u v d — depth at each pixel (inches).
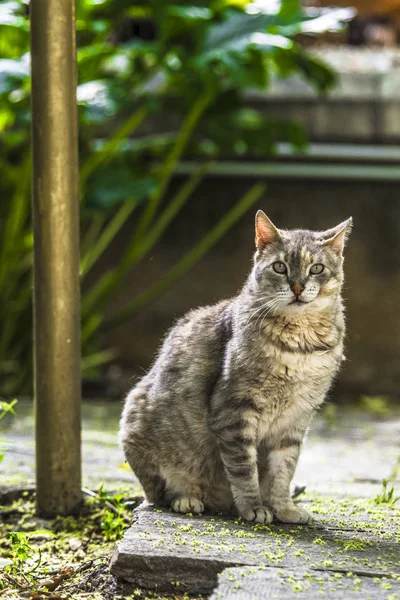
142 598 156.7
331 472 273.0
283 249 196.1
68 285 210.2
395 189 472.1
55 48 203.0
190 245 488.7
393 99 465.7
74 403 215.0
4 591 165.2
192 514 192.5
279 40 383.9
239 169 474.0
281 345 188.9
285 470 196.1
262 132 434.0
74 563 185.5
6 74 366.9
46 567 181.8
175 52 394.0
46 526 211.8
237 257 482.9
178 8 381.1
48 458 215.0
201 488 201.9
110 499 214.5
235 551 162.1
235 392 188.1
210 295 485.1
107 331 471.2
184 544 165.5
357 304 475.5
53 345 211.2
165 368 203.3
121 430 211.6
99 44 408.5
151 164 496.1
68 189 208.1
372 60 488.7
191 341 203.0
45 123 204.8
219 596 140.3
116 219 451.2
